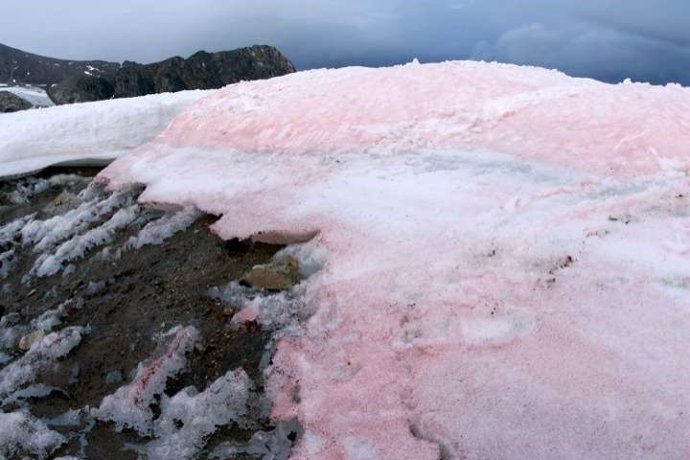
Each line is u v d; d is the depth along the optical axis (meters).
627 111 5.83
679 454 2.54
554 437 2.72
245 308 4.29
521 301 3.54
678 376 2.87
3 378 4.31
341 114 6.86
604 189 4.73
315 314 3.93
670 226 4.07
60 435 3.61
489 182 5.07
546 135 5.79
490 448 2.75
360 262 4.19
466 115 6.44
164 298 4.82
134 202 6.70
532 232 4.12
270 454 3.14
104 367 4.23
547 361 3.09
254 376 3.70
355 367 3.41
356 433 3.00
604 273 3.65
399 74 7.48
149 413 3.66
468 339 3.36
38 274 5.87
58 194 8.36
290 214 5.04
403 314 3.64
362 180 5.46
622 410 2.76
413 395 3.12
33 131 10.17
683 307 3.29
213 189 6.07
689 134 5.31
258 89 8.27
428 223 4.47
